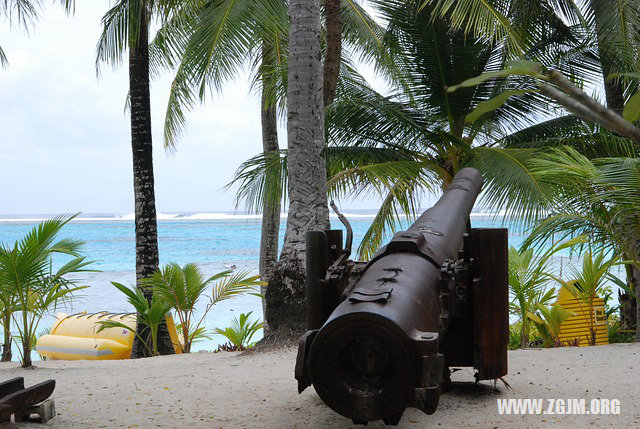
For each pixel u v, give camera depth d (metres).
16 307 7.90
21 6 12.10
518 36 11.54
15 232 105.56
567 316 9.88
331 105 10.79
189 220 171.25
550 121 11.88
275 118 17.00
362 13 16.89
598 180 7.69
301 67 9.10
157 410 5.03
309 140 9.10
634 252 8.93
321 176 9.16
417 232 4.50
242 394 5.55
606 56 11.24
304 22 9.12
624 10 10.57
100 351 13.91
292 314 8.89
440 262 4.29
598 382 5.76
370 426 4.45
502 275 4.54
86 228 122.75
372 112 11.16
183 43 14.28
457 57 11.48
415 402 3.31
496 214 9.55
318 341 3.43
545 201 9.16
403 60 12.54
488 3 9.79
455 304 4.44
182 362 8.30
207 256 62.22
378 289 3.61
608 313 11.44
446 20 11.30
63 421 4.68
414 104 12.18
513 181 9.45
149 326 12.79
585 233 8.81
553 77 0.86
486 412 4.75
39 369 7.60
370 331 3.35
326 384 3.43
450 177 11.79
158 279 11.27
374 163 11.29
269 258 16.78
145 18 13.05
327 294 4.54
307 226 9.03
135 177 13.32
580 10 12.02
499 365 4.55
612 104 11.65
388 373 3.39
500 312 4.53
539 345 10.93
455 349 4.67
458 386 5.54
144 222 13.28
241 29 10.17
